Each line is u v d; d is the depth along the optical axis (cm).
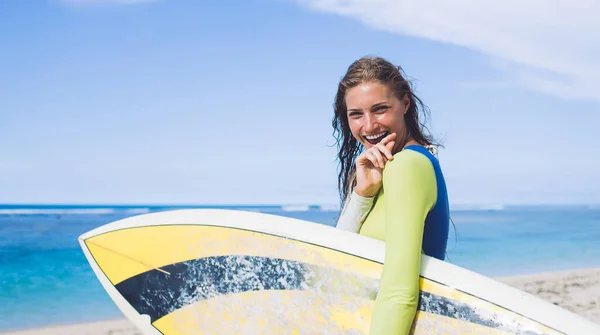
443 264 226
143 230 299
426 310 221
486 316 218
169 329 279
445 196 220
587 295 990
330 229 257
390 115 232
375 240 246
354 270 243
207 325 270
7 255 1508
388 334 191
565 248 1864
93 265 302
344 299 242
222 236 277
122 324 837
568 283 1136
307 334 246
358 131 238
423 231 215
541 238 2145
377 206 250
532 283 1142
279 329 253
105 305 973
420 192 200
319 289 248
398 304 192
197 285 277
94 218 2722
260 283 262
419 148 214
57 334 777
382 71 231
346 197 288
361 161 243
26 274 1258
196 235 284
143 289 288
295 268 255
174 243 288
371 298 237
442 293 222
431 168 208
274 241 264
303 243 257
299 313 250
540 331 213
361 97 232
